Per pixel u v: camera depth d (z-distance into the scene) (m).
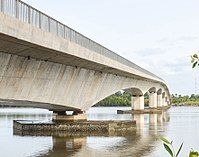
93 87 54.44
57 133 52.88
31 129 54.44
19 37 24.03
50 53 32.19
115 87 68.00
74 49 35.84
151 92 140.62
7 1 25.47
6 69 28.50
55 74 38.84
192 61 6.50
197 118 94.00
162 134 52.25
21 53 28.83
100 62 46.00
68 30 37.09
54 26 33.72
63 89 43.09
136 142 43.38
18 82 31.05
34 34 26.52
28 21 28.77
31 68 32.44
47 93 38.41
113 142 43.53
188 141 44.06
